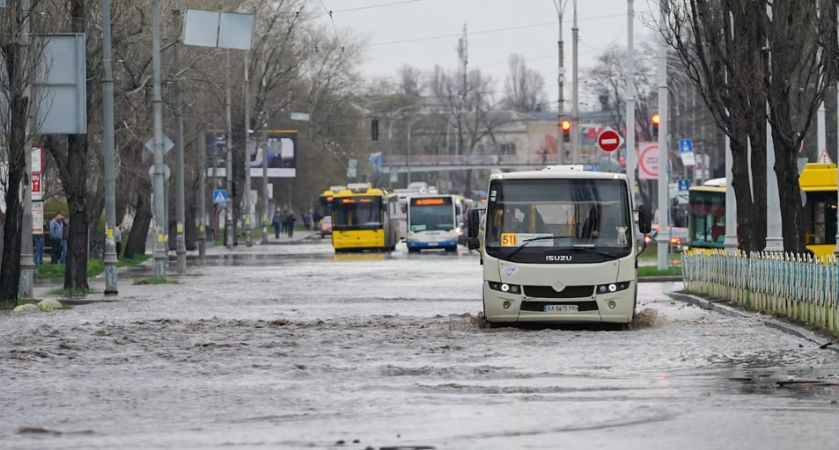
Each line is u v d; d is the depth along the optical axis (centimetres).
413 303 7069
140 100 11050
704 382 3484
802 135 6581
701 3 6831
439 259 14300
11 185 7231
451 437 2567
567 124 11462
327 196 19825
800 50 6500
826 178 9156
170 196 16938
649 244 14788
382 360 4128
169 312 6494
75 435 2658
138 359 4212
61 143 8469
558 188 5409
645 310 6062
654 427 2684
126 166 11794
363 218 17100
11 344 4759
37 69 7219
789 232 6638
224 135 18100
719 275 7000
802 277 5356
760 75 6638
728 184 8562
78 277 8325
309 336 5034
